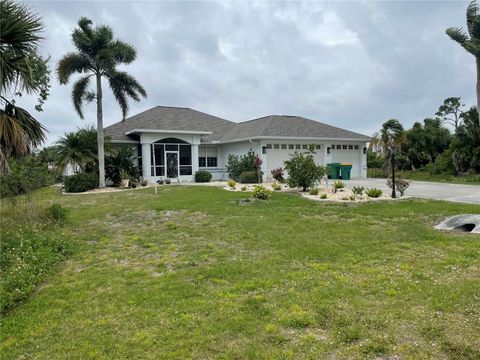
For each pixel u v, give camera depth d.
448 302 3.98
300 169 15.23
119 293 4.59
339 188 15.05
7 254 6.00
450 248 6.23
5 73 7.05
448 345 3.15
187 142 24.52
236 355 3.12
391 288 4.46
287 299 4.22
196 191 16.05
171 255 6.28
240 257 6.03
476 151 23.25
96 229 8.63
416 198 12.44
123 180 19.98
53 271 5.57
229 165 24.70
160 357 3.12
